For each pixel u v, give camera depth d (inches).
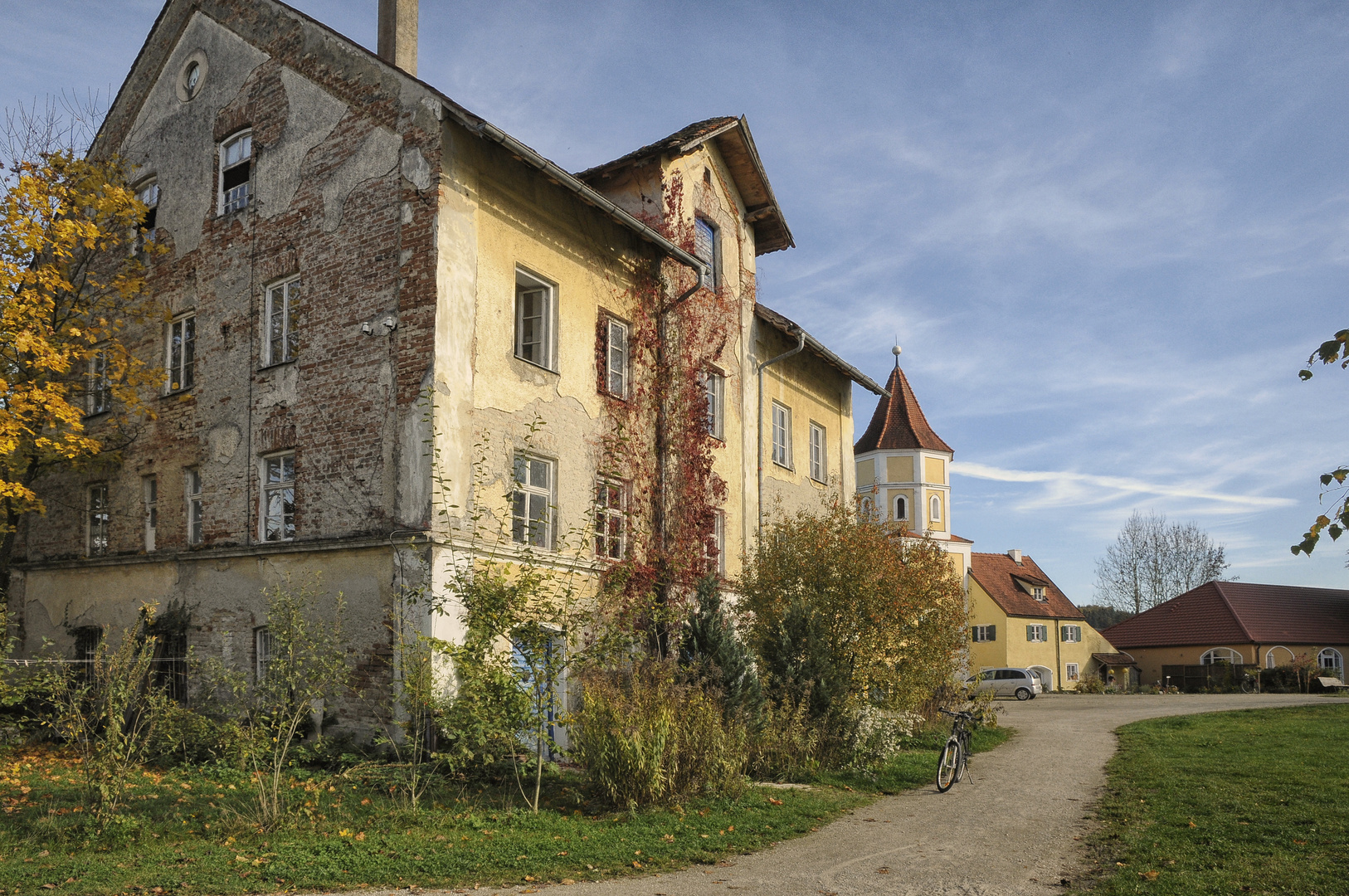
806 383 993.5
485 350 575.2
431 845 360.5
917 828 419.8
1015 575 2423.7
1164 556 2822.3
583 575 630.5
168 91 741.3
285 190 637.9
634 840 379.6
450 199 561.6
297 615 491.5
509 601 455.2
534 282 634.8
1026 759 669.3
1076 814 448.1
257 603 601.6
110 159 738.2
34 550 772.6
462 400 554.6
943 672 753.0
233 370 650.2
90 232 665.0
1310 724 879.7
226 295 665.0
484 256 581.6
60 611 738.8
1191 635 2202.3
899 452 1996.8
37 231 645.3
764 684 609.6
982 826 421.4
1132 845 362.6
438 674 513.0
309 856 339.9
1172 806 441.7
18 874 310.0
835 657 661.9
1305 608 2241.6
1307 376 218.4
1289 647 2112.5
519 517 587.8
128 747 412.2
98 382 747.4
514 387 594.2
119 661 403.9
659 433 724.0
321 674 496.1
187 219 705.0
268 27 672.4
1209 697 1589.6
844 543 709.9
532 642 455.8
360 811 416.2
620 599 636.1
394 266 566.9
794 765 553.6
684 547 722.2
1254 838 367.2
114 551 711.7
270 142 655.1
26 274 645.9
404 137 575.5
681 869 345.1
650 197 755.4
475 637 448.8
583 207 671.1
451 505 514.6
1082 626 2421.3
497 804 439.5
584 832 390.3
